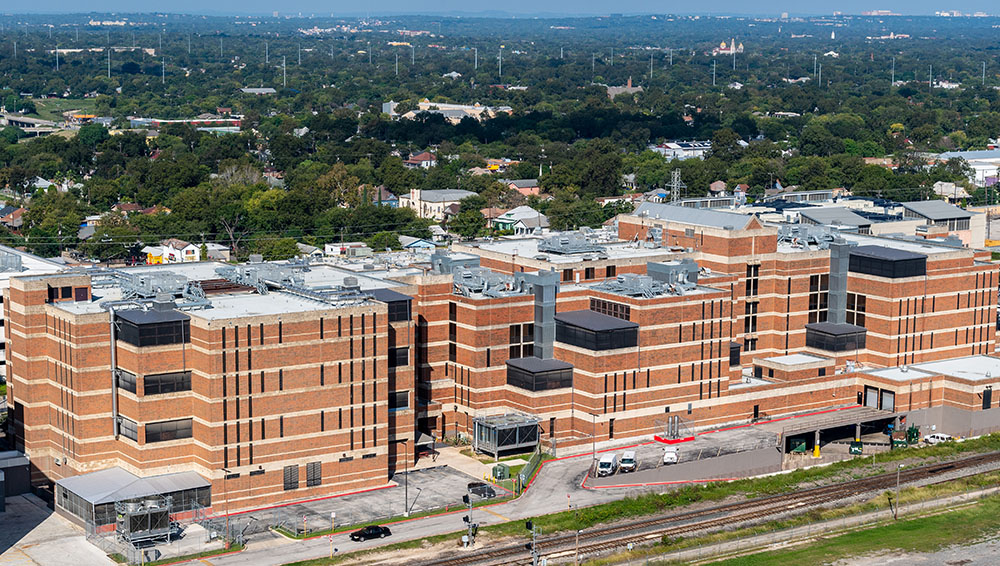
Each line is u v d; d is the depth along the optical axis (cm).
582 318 18625
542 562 14175
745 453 18112
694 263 19562
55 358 16325
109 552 14575
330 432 16362
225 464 15612
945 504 17300
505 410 18900
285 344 15800
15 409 17300
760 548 15550
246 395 15625
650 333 18512
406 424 17700
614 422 18462
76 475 15975
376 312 16488
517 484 16875
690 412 19100
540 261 19938
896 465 18750
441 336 18950
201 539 14962
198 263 19762
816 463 18962
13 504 16350
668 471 17525
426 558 14500
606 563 14575
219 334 15275
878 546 15688
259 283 17475
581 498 16688
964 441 19925
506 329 18725
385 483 16962
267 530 15275
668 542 15288
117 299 17088
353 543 14938
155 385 15600
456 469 17738
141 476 15650
